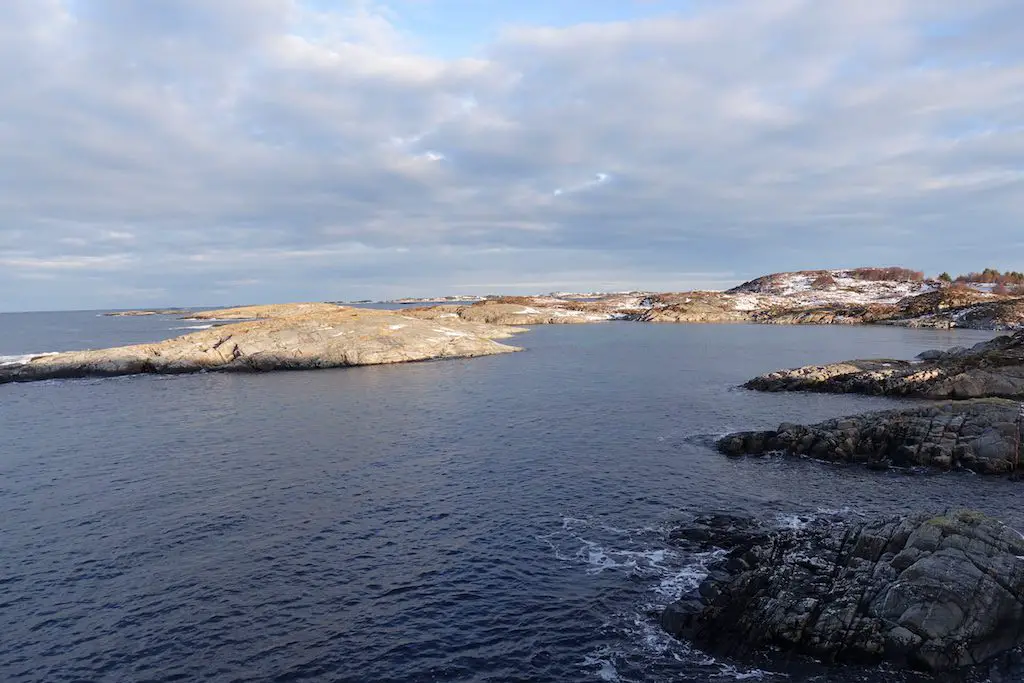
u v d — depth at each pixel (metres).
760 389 60.94
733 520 25.81
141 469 34.94
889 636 16.52
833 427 38.50
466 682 16.28
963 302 156.12
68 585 21.58
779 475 33.06
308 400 57.09
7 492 31.23
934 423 36.41
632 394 58.94
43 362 75.50
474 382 67.31
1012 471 32.59
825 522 25.95
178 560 23.39
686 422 46.41
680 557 23.06
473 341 98.06
